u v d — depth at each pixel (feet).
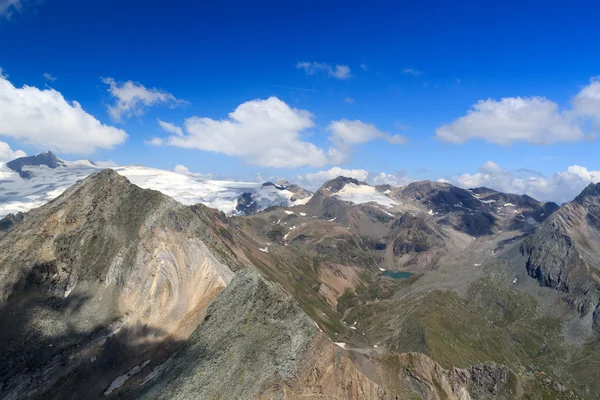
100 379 272.92
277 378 236.22
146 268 332.80
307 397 234.17
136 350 291.38
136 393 252.42
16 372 266.57
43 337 288.71
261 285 278.05
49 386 266.16
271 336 252.83
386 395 261.85
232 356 246.47
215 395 230.89
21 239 341.41
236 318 269.03
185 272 333.21
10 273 319.68
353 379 258.37
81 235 356.18
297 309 266.16
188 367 252.42
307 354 248.93
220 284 326.03
